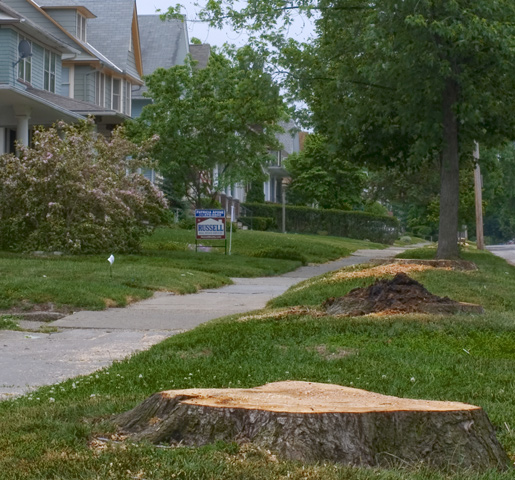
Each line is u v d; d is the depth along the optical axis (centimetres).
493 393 760
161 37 5194
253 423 490
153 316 1470
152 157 3625
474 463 495
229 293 1878
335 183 6344
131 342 1203
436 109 2442
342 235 5875
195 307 1600
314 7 2505
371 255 3694
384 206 8012
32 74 3291
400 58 2297
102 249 2488
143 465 445
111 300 1598
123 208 2509
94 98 4103
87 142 2608
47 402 718
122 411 623
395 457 483
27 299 1517
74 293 1563
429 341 1030
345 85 2536
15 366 1008
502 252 4769
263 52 2623
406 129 2564
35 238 2416
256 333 1082
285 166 6506
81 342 1203
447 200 2512
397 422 492
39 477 433
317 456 473
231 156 3691
